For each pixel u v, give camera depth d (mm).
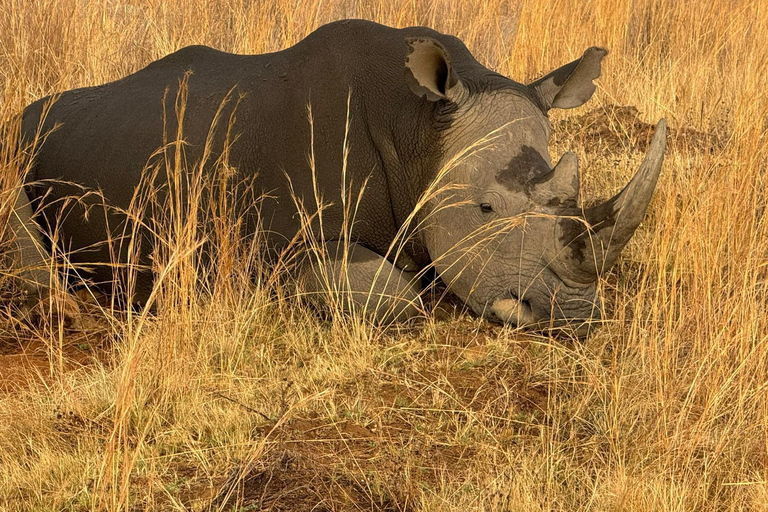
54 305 10992
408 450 8094
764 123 13227
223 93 11516
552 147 14891
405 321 10531
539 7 18938
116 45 17922
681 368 9188
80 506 7395
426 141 10305
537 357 9727
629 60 19734
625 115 16641
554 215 9430
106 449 7484
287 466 7738
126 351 9039
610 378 9055
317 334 10383
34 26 17219
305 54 11320
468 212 9914
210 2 19172
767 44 18031
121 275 11492
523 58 18641
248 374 9477
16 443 8266
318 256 10672
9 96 11570
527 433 8578
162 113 11664
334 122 10812
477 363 9758
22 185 11188
